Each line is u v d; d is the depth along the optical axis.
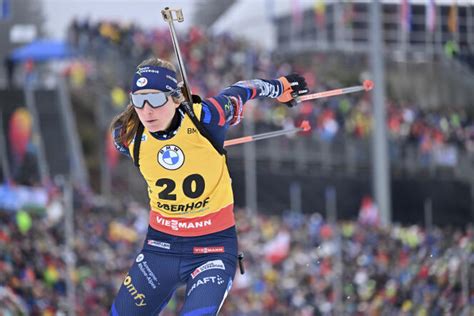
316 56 86.00
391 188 77.50
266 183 76.56
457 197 77.19
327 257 54.38
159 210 12.98
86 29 83.19
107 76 82.12
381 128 70.81
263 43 93.00
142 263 13.01
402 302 48.66
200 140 12.28
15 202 58.50
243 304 50.94
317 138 76.06
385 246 56.25
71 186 64.19
